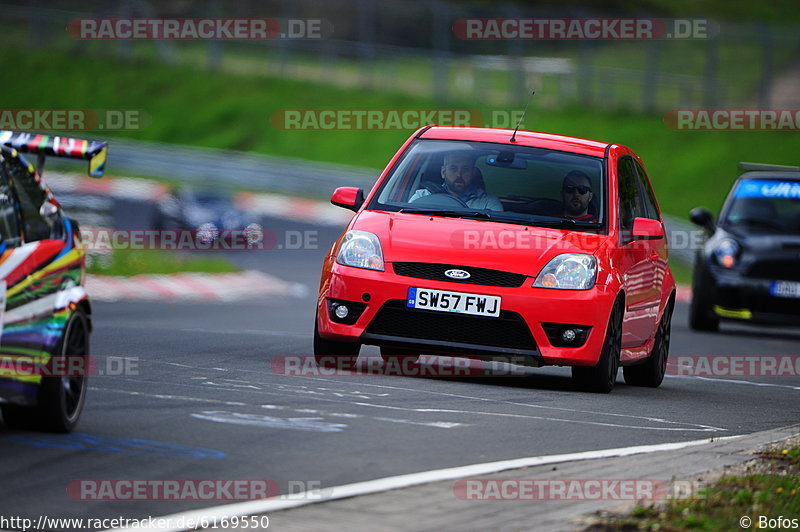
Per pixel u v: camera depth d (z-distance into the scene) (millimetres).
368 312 32750
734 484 20969
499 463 21922
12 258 21797
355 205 35938
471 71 184500
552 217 34500
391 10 199250
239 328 51656
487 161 35906
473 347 32250
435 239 33219
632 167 38750
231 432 23625
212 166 148875
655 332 38938
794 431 28797
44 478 19406
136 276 75375
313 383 30984
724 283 60844
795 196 64250
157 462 20828
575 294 32469
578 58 192500
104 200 91500
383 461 21734
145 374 31172
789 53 193375
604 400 32500
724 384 41375
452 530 17219
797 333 69438
